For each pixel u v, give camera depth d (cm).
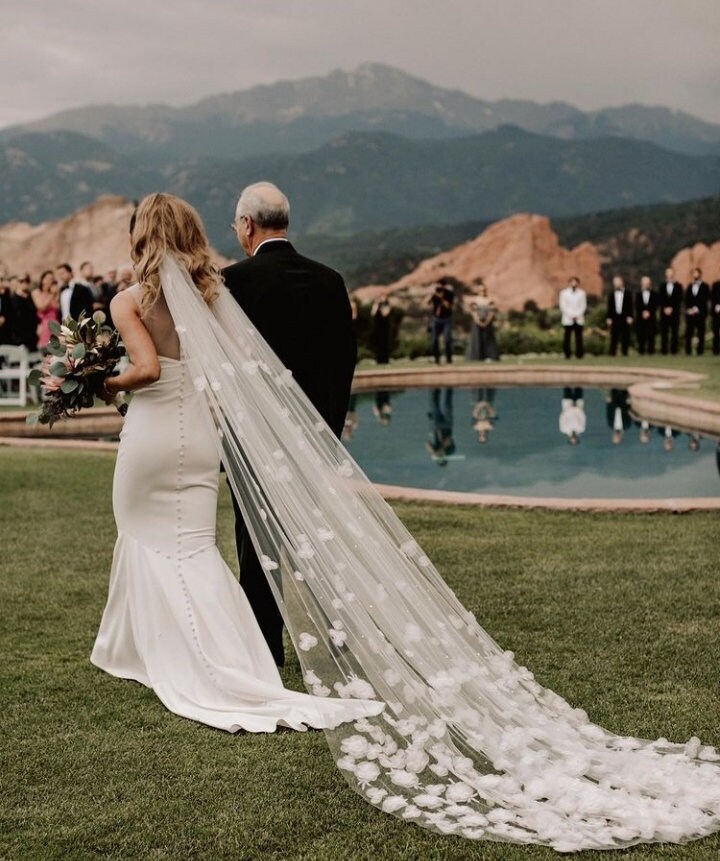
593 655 470
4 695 425
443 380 2075
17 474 931
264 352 437
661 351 2483
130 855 303
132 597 439
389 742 373
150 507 438
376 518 423
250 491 426
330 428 474
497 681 409
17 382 1742
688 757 371
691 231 9456
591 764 366
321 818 326
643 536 682
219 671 415
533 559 627
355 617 406
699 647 479
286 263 463
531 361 2367
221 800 336
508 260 7481
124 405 452
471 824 325
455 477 1041
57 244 6450
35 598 560
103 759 366
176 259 430
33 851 305
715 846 316
